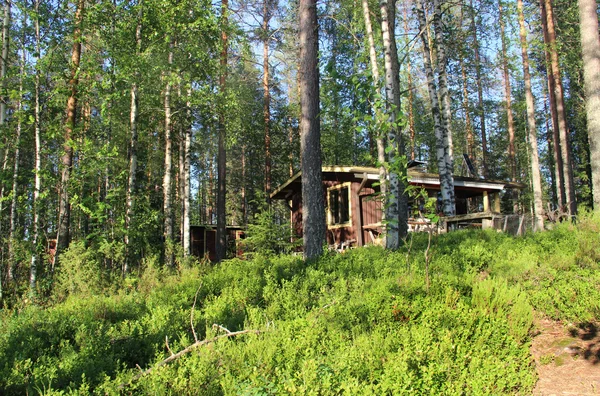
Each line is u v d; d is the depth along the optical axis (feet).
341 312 18.62
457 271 24.98
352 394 11.50
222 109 52.85
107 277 33.45
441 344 14.93
